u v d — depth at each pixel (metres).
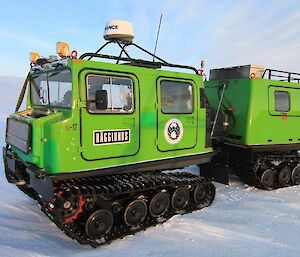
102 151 4.86
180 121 5.91
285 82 8.09
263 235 4.91
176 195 5.77
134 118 5.21
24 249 4.12
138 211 5.18
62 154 4.46
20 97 6.03
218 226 5.25
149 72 5.39
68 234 4.44
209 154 6.51
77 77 4.54
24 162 5.15
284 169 8.12
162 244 4.60
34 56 5.96
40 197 5.31
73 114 4.52
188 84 6.02
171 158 5.81
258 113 7.54
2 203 5.87
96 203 4.79
